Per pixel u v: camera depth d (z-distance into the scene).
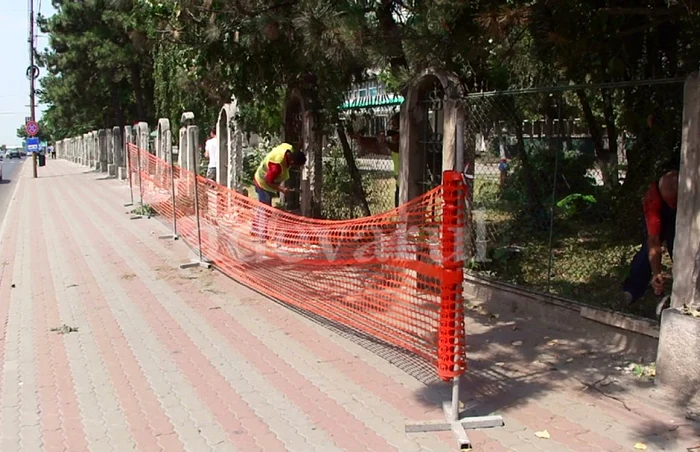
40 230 13.82
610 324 5.71
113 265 9.78
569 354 5.54
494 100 7.99
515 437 4.14
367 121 9.98
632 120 7.50
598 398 4.68
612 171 9.85
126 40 26.55
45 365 5.59
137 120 33.25
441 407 4.61
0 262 10.35
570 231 9.39
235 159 13.38
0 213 18.17
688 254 4.81
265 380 5.18
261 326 6.61
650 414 4.41
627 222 8.80
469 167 7.25
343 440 4.16
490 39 5.98
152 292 8.10
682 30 6.69
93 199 20.64
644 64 7.45
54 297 7.96
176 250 10.89
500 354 5.61
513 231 8.71
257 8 8.32
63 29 27.80
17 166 56.50
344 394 4.88
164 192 14.21
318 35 6.78
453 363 4.30
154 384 5.13
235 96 11.12
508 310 6.84
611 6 6.30
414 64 6.68
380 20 6.75
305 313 7.00
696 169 4.72
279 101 12.27
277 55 9.62
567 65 7.01
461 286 4.34
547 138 9.45
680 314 4.70
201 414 4.57
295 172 12.02
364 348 5.89
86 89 30.83
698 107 4.66
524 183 8.88
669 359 4.72
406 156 7.68
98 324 6.78
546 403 4.62
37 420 4.52
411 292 5.29
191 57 10.61
